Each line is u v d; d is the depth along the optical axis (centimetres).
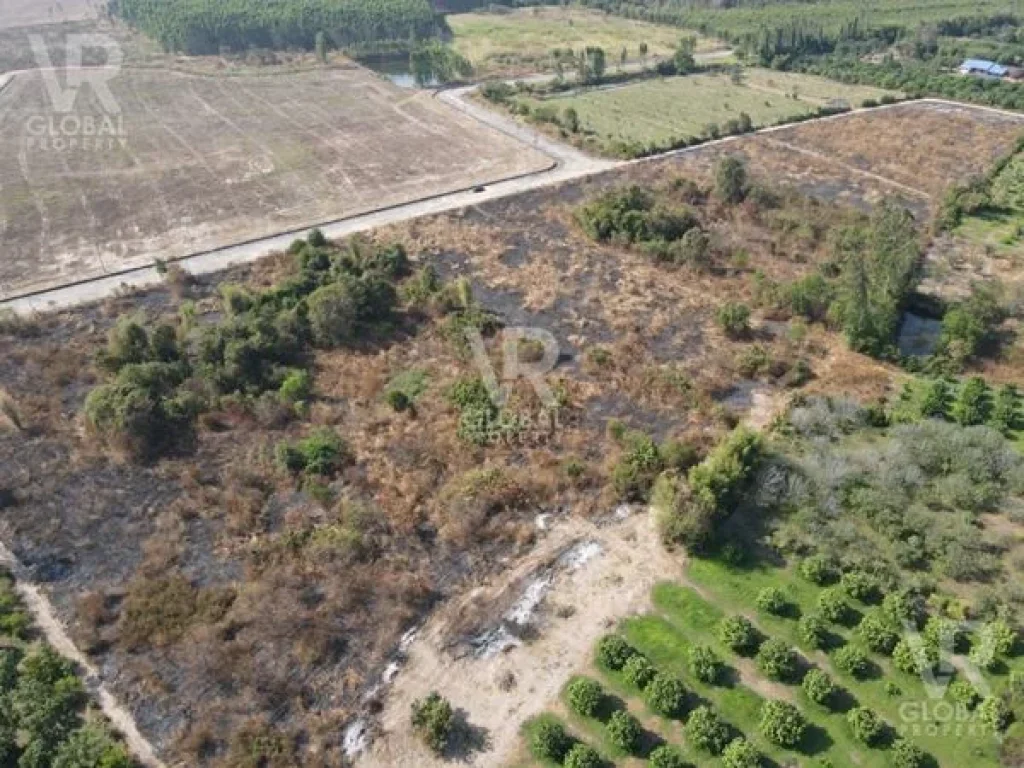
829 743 3145
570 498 4334
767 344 5547
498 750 3192
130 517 4341
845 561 3816
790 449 4541
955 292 6138
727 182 7425
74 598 3906
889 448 4412
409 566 3988
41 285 6669
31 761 3094
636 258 6700
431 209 7788
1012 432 4662
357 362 5506
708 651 3416
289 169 8875
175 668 3538
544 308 6047
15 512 4384
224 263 6938
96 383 5388
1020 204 7438
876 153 8650
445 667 3516
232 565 4038
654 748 3145
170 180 8669
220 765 3152
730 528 4094
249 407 5044
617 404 5022
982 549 3872
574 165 8675
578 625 3669
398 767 3153
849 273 5581
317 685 3462
